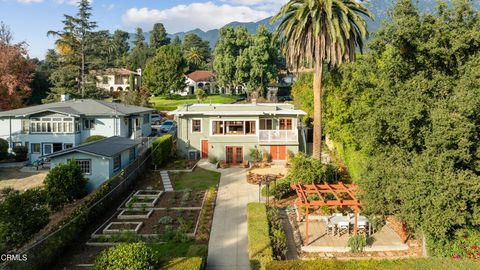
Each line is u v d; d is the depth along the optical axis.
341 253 18.22
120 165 31.70
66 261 17.70
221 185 29.62
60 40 69.56
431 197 14.22
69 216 19.42
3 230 16.08
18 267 14.61
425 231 15.08
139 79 104.88
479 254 15.79
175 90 90.56
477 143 15.12
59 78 65.81
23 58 55.84
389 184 16.58
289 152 36.69
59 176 24.19
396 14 18.42
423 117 16.23
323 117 34.97
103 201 23.78
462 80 15.61
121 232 20.30
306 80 47.16
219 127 37.34
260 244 16.95
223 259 17.52
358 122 21.55
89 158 28.72
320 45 29.11
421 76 17.50
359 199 18.64
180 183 30.23
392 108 17.09
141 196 26.67
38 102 73.19
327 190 21.23
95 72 71.88
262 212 21.23
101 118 42.56
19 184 31.36
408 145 17.11
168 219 22.08
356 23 28.19
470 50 17.50
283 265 14.10
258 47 77.62
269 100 74.81
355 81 22.22
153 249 18.62
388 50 21.05
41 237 17.11
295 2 29.70
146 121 51.69
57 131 40.28
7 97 52.72
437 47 17.20
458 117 14.42
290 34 30.75
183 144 38.28
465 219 14.57
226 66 81.00
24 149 39.47
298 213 22.20
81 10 69.38
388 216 20.84
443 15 18.23
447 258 14.99
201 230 20.61
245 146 36.88
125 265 13.98
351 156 28.72
